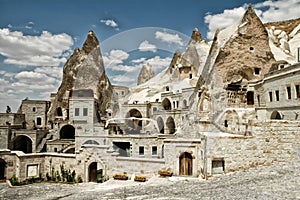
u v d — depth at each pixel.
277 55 47.19
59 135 45.53
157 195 10.88
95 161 19.78
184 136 18.27
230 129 19.86
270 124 15.01
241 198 9.36
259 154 14.84
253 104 35.81
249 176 12.92
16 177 23.12
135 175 17.33
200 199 9.57
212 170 14.51
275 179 11.85
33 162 23.47
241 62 38.16
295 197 9.19
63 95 52.12
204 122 21.00
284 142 14.94
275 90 29.27
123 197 11.19
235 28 40.53
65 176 22.14
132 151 23.45
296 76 25.39
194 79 26.72
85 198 12.05
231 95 34.34
